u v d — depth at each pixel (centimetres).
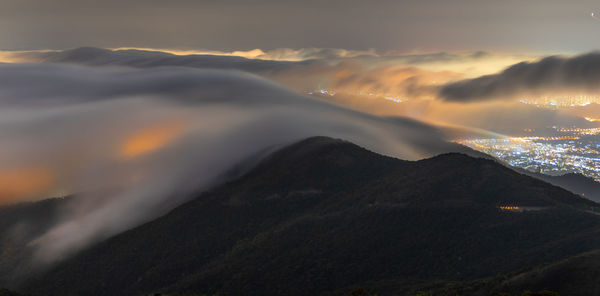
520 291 7769
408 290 9375
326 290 10319
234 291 10794
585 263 7781
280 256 11706
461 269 10169
